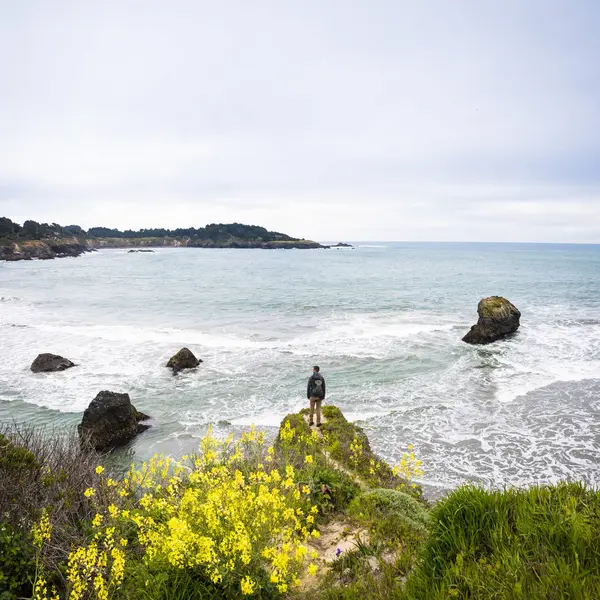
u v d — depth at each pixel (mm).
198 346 22375
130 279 59562
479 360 20141
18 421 13492
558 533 3182
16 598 3633
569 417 13766
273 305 36219
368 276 65188
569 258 129625
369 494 6359
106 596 3330
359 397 15578
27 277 61312
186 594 3598
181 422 13781
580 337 24609
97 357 20266
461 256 142875
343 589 3727
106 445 12352
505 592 2740
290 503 5238
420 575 3367
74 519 4797
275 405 14906
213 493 4238
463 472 10625
